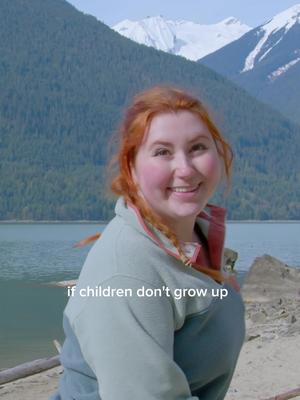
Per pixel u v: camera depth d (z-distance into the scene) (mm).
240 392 8594
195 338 2270
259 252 64500
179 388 2133
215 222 2477
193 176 2260
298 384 8867
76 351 2205
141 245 2180
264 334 12203
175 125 2262
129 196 2283
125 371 2092
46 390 9273
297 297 17078
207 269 2293
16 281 38344
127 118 2311
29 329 19734
